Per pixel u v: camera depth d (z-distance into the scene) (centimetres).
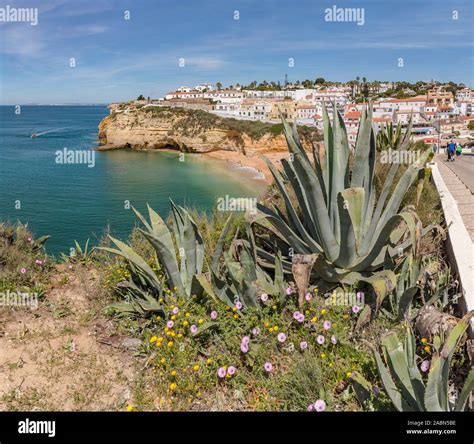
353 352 371
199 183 4344
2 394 355
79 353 414
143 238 625
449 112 10056
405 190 450
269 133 6462
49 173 4609
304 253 489
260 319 416
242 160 6212
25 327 449
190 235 464
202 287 441
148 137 7725
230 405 341
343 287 462
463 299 404
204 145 7012
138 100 11900
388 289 391
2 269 554
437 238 573
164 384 359
